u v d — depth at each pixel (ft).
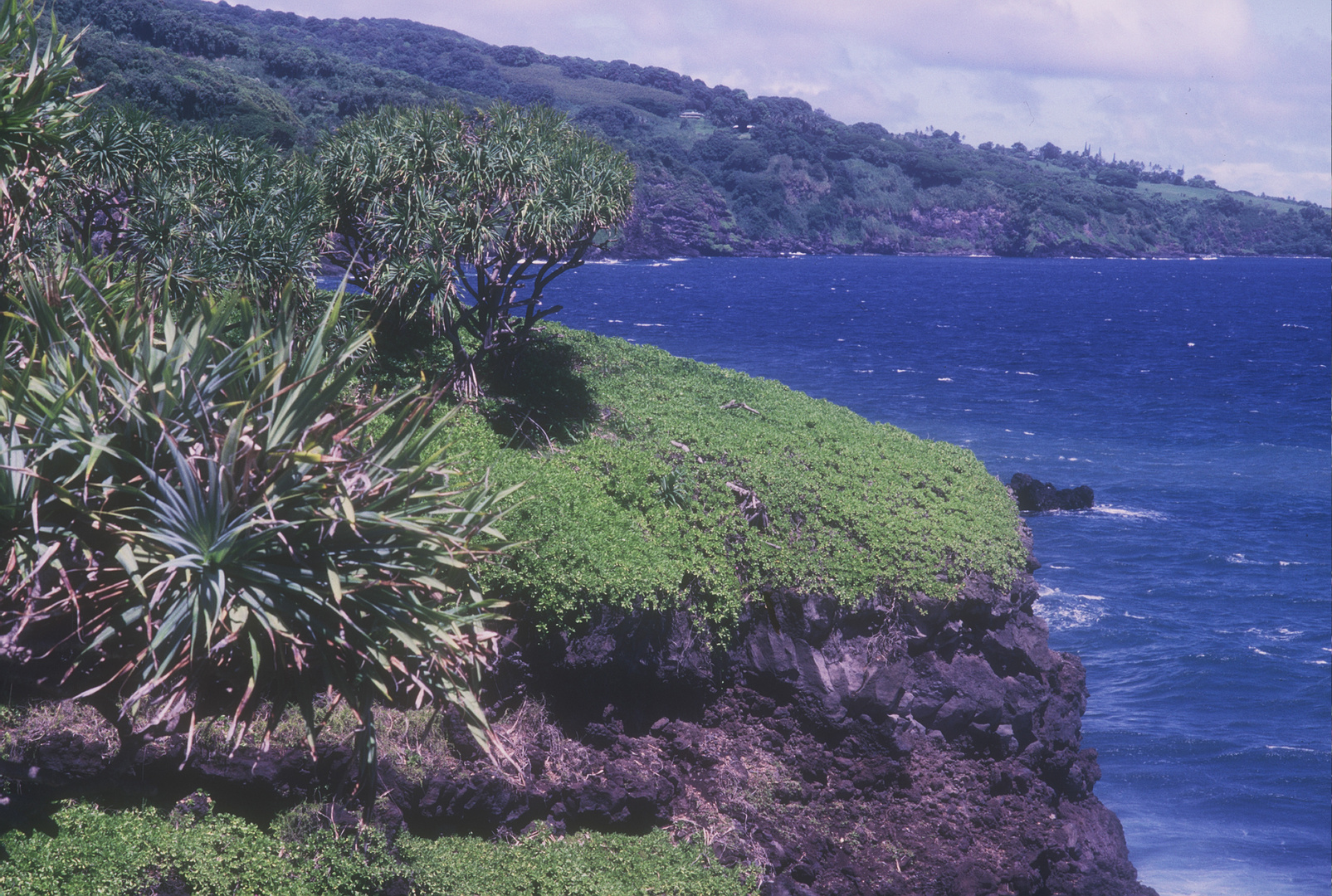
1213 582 151.64
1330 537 172.04
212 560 32.01
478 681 39.73
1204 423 263.90
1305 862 87.61
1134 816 95.04
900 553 68.85
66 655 39.60
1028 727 70.28
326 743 44.45
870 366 345.10
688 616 61.98
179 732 40.88
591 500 64.80
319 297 71.20
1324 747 105.70
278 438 33.63
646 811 55.42
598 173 80.28
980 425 255.09
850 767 64.18
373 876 40.86
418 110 81.15
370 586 33.88
